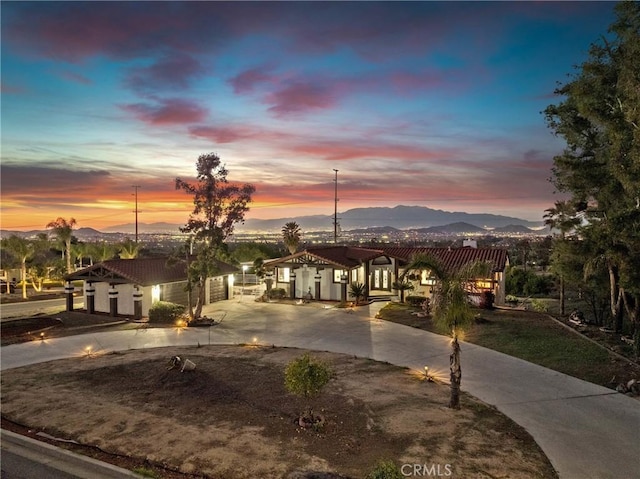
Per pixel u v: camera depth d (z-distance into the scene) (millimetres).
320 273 30625
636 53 14609
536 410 11375
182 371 13883
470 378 13914
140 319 24734
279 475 8234
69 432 10148
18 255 35969
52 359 16406
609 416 11016
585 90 16562
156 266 27719
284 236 45844
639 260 15875
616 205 17672
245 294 35125
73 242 56375
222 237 23406
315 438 9711
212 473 8352
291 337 19906
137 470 8477
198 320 23172
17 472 8672
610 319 21578
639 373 13930
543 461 8828
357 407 11422
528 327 20922
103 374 14281
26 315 26469
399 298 30078
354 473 8289
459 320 11422
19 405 11758
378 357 16422
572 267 20109
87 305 26547
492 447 9344
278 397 12094
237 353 17016
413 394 12430
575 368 14773
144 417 10898
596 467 8633
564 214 20797
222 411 11203
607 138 17156
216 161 23156
